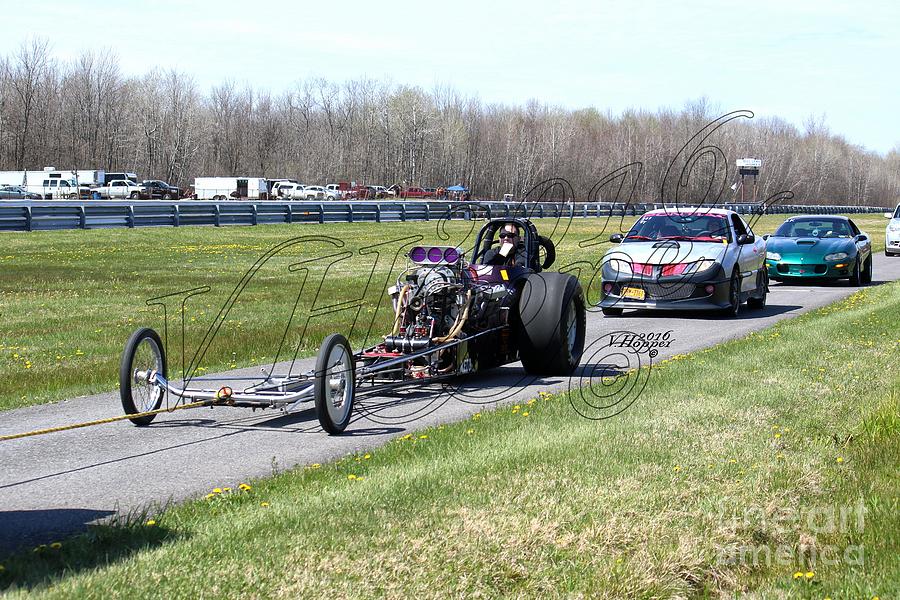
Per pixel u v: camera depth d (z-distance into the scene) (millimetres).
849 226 27688
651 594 4918
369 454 7773
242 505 6379
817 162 118688
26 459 8094
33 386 11438
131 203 46406
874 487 6656
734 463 7141
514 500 6191
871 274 28953
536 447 7590
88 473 7629
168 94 124062
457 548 5336
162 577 4910
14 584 4859
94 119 119062
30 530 6164
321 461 7891
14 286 23984
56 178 87625
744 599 4969
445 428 8688
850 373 11070
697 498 6336
